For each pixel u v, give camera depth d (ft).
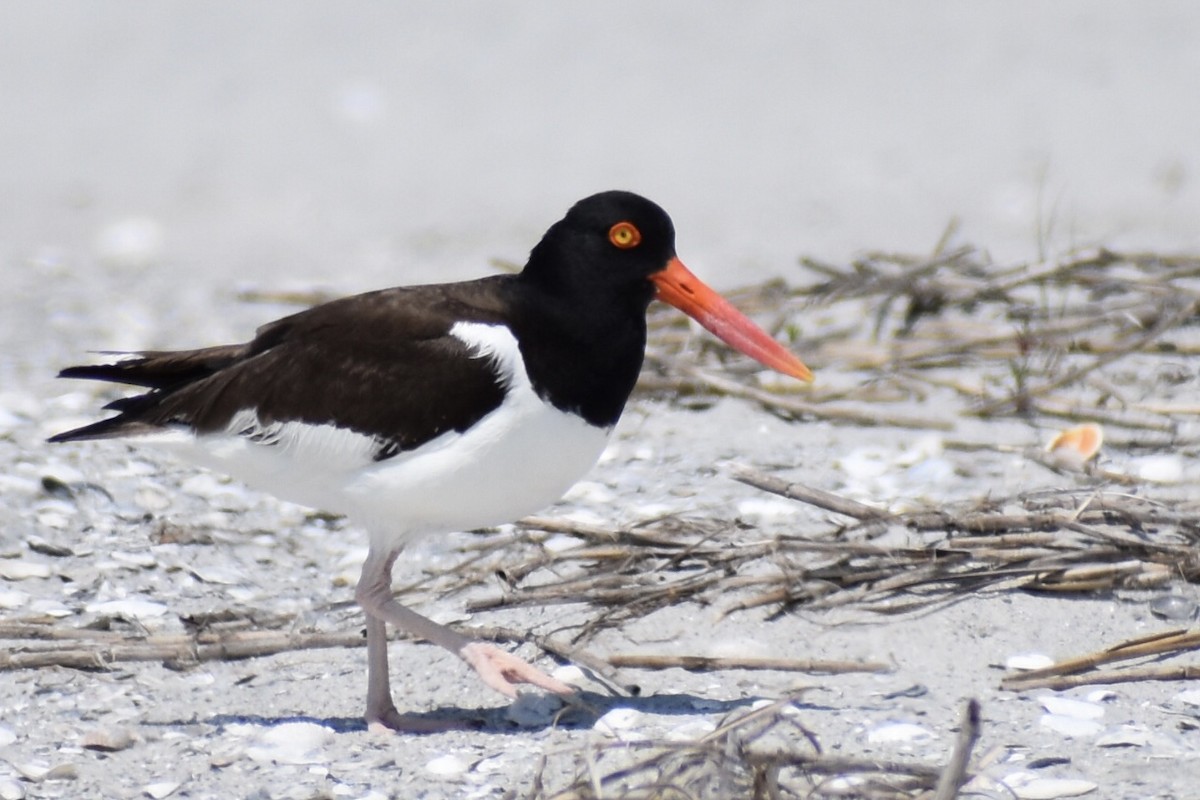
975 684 27.55
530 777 24.61
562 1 86.99
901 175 66.03
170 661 29.60
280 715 27.58
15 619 30.78
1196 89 72.64
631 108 74.02
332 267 58.08
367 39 82.69
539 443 26.40
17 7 86.74
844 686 27.66
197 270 58.23
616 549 32.65
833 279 49.85
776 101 74.18
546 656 29.37
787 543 31.40
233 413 27.37
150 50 81.56
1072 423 41.39
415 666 29.53
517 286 27.07
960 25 82.12
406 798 24.08
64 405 42.80
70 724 27.07
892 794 22.20
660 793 21.81
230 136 72.18
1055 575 30.83
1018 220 60.70
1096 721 25.72
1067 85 74.08
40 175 68.33
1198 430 40.24
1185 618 29.55
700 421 42.73
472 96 75.77
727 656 28.99
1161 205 60.95
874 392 43.93
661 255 27.50
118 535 35.35
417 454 26.40
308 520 36.86
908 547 31.68
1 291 55.01
